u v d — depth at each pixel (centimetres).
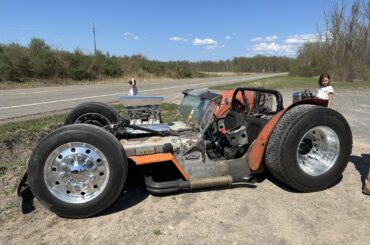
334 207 374
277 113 416
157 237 315
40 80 2755
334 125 413
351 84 2805
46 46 2933
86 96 1641
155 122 527
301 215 356
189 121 461
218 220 346
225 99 509
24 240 311
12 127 745
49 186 338
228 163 412
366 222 341
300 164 417
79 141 336
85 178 346
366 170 497
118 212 365
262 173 477
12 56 2597
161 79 4388
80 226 337
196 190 419
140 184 439
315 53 5069
